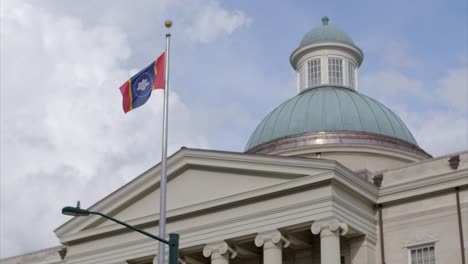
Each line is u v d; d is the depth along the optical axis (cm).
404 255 4272
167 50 3634
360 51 6112
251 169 4422
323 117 5481
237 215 4403
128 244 4825
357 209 4281
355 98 5694
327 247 4025
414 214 4306
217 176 4575
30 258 5884
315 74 5988
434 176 4266
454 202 4200
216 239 4434
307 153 5266
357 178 4266
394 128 5562
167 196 4734
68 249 5138
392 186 4388
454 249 4125
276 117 5728
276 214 4256
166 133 3419
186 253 4606
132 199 4878
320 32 6100
